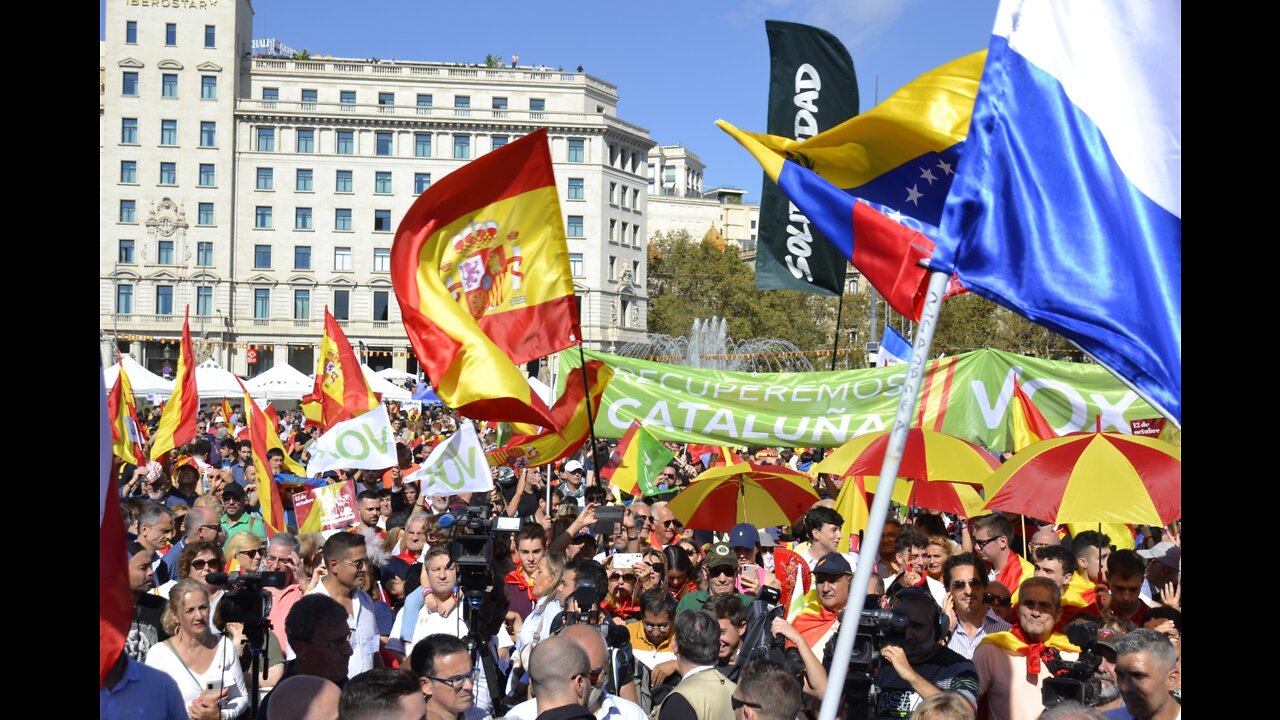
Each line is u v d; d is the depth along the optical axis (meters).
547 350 7.59
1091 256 4.04
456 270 7.54
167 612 5.64
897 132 5.38
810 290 10.23
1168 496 7.16
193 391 16.81
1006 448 11.88
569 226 94.19
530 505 12.22
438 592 6.69
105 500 3.52
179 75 87.81
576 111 94.25
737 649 6.35
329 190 90.31
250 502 13.13
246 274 89.31
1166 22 4.09
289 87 90.69
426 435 25.59
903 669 5.26
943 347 41.78
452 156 92.00
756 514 10.38
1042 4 4.21
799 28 10.51
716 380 12.38
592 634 5.17
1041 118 4.16
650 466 12.39
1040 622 5.56
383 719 4.07
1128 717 5.21
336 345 13.18
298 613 5.11
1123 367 3.93
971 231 4.15
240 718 5.72
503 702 6.66
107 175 87.12
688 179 159.00
